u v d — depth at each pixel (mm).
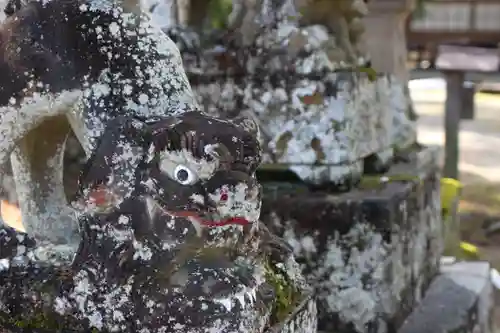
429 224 1968
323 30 1619
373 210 1514
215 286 822
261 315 850
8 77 923
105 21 916
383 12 2178
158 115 894
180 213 803
